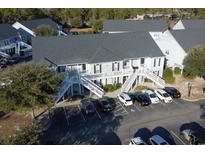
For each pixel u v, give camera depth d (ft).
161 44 189.16
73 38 160.86
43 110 130.21
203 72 149.07
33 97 108.17
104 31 241.35
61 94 137.49
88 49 155.63
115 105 134.31
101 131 112.06
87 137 108.06
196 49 154.30
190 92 148.15
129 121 119.44
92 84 145.48
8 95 106.11
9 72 111.75
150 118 121.80
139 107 132.16
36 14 354.13
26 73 110.52
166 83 161.17
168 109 129.80
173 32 181.06
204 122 118.32
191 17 363.15
